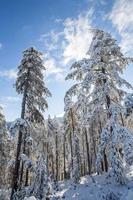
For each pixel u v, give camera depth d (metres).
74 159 26.34
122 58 20.72
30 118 24.06
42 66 24.77
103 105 20.83
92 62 20.31
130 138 16.69
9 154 34.12
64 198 17.12
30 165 19.41
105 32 21.94
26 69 24.64
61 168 59.34
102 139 18.05
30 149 22.91
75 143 27.56
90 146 42.94
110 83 20.08
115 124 17.84
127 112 10.79
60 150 56.19
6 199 22.61
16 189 20.02
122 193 15.61
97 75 20.30
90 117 20.38
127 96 11.00
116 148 17.91
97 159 17.69
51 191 17.91
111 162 17.14
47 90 24.47
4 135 34.41
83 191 17.72
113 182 17.98
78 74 21.08
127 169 20.55
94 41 21.36
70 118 40.91
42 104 24.20
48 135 51.12
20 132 21.47
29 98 23.88
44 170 18.22
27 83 23.84
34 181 18.19
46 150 49.91
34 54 24.77
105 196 15.83
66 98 21.00
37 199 16.95
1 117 34.94
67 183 24.78
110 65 20.62
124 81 19.53
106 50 20.69
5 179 30.70
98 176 21.77
